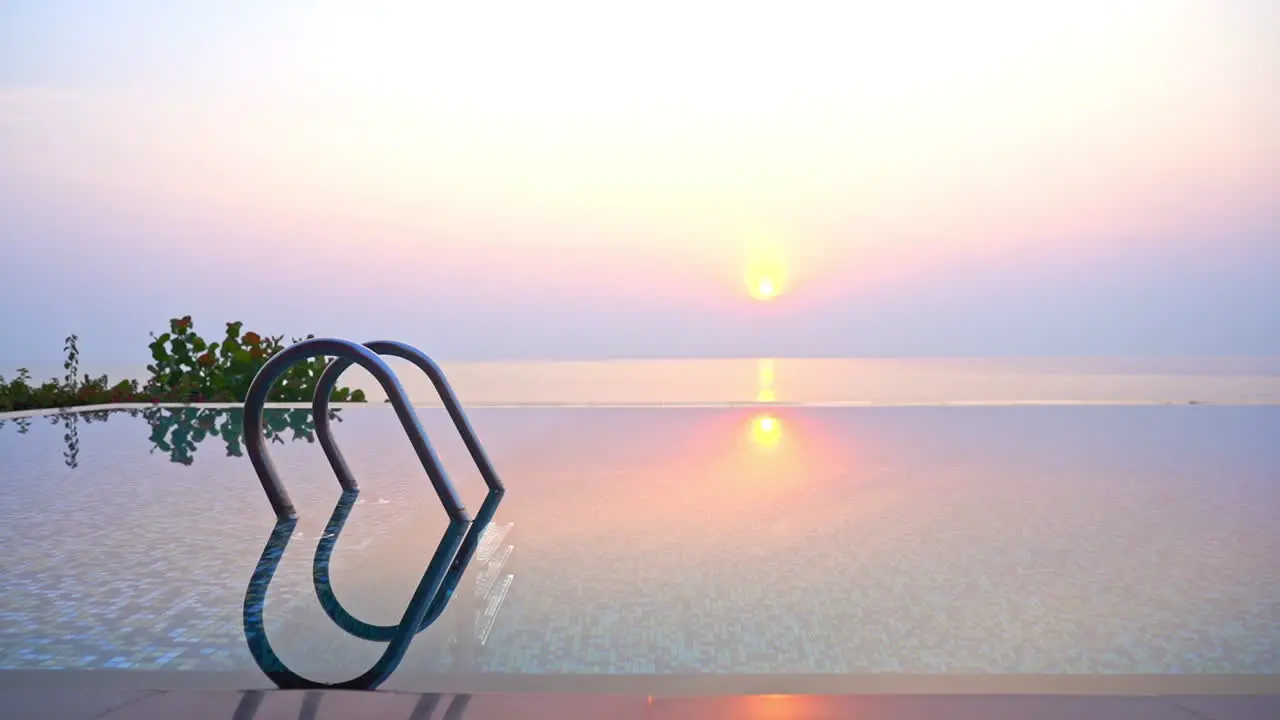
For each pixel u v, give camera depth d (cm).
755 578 210
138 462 415
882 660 154
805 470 389
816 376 2872
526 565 223
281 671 147
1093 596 195
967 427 574
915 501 313
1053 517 285
